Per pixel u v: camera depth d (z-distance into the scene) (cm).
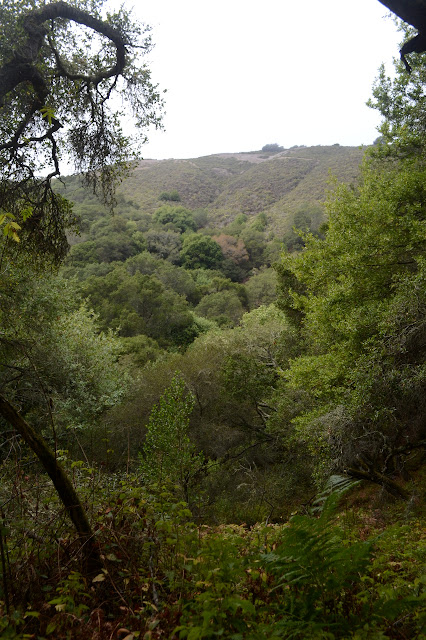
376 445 1048
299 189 12231
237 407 1841
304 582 227
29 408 1373
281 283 2022
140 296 4716
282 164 14138
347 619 226
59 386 1514
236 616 225
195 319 5188
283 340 1936
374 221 1289
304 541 225
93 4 750
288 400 1568
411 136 1456
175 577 278
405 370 956
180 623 225
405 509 875
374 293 1269
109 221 7362
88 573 284
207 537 306
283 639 200
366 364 995
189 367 1912
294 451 1537
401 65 1555
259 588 262
